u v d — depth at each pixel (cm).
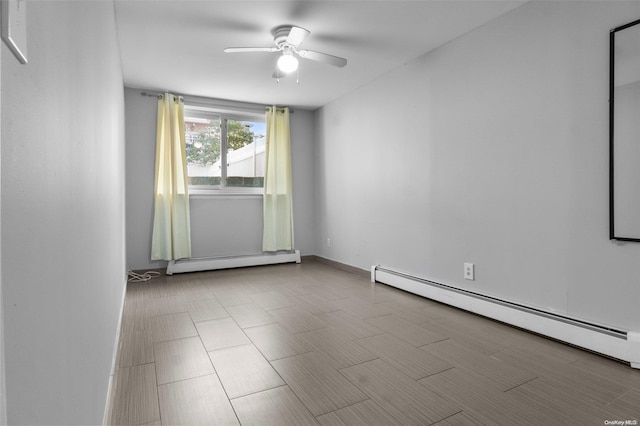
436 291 325
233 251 502
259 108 516
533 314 247
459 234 309
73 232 85
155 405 166
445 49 319
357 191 449
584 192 223
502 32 271
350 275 447
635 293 203
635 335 197
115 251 233
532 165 252
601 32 214
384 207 401
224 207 496
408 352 222
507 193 269
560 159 235
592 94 219
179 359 213
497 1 253
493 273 280
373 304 324
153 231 443
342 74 396
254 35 300
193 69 374
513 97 263
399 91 376
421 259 351
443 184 324
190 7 256
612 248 212
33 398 52
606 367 200
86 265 105
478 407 164
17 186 46
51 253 64
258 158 530
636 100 199
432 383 185
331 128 503
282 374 195
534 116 250
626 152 203
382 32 299
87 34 115
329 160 511
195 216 478
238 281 415
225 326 269
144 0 246
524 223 258
